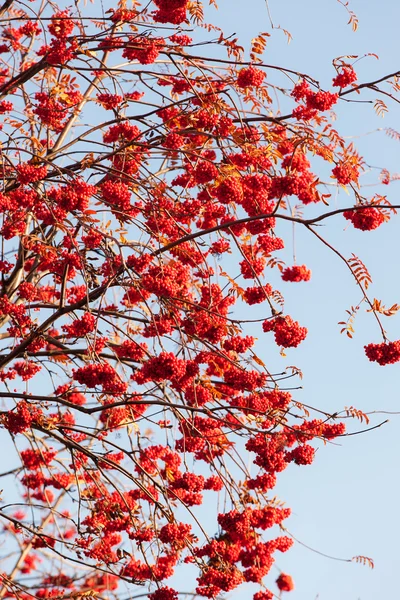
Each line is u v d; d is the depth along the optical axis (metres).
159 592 8.09
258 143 8.88
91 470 9.02
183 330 8.36
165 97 9.14
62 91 9.08
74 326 7.78
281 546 8.98
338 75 8.66
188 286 8.68
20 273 9.49
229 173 8.00
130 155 8.80
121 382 8.09
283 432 8.49
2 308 8.56
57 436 8.59
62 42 8.66
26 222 9.30
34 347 8.54
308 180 8.02
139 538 8.62
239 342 8.20
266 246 8.53
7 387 8.75
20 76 8.93
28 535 9.38
